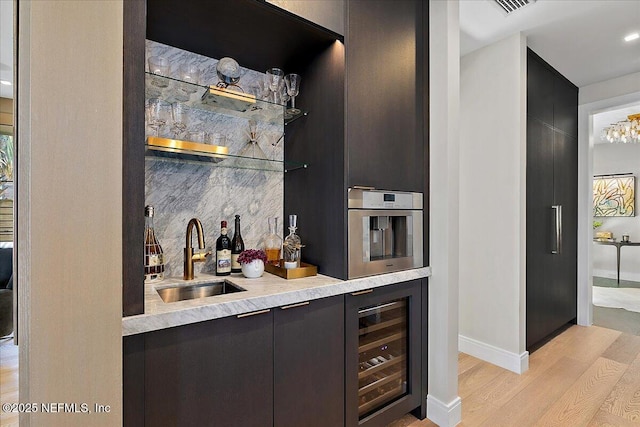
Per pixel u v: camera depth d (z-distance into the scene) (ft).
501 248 8.77
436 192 6.35
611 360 9.07
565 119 11.17
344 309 5.23
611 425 6.21
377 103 5.75
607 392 7.39
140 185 3.54
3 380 7.61
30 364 2.52
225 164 5.99
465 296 9.60
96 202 2.80
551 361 9.02
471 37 8.66
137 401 3.45
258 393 4.30
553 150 10.46
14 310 2.92
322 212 5.76
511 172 8.57
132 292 3.49
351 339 5.32
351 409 5.31
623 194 20.48
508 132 8.63
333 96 5.53
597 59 9.89
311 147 6.01
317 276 5.65
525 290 8.65
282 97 5.95
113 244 2.87
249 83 6.52
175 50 5.71
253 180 6.43
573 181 11.71
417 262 6.31
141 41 3.58
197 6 4.54
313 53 5.92
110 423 2.82
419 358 6.33
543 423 6.29
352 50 5.41
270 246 6.15
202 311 3.83
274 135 6.71
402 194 6.08
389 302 5.97
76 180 2.71
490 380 7.97
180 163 5.67
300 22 4.92
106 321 2.82
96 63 2.83
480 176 9.25
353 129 5.41
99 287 2.79
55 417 2.60
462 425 6.23
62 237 2.64
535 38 8.71
